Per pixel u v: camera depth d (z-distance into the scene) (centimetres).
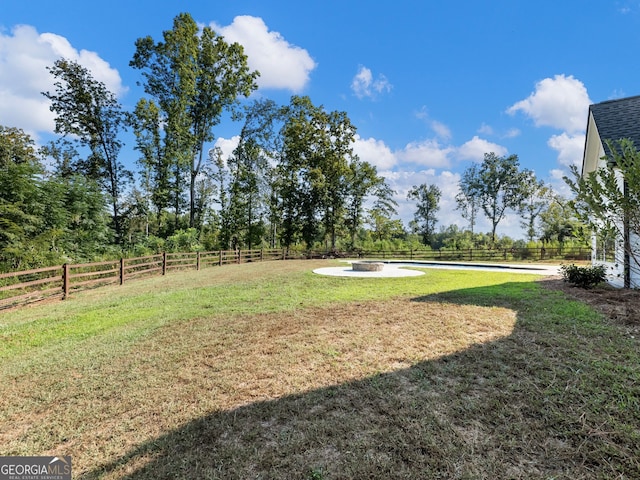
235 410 272
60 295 852
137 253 1753
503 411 253
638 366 323
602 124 867
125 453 221
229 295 802
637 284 767
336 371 343
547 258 2223
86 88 2089
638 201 421
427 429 233
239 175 2723
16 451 228
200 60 2366
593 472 187
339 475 191
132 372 354
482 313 554
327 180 2778
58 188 1415
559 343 395
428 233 4425
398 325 501
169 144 2339
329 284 964
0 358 407
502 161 3612
